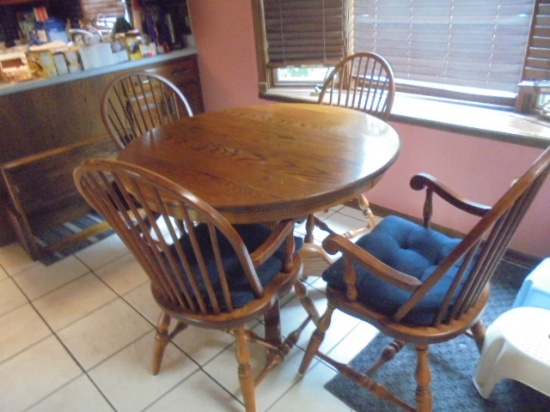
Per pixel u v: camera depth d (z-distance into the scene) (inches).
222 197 48.0
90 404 59.8
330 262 76.0
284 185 49.8
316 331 56.0
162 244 44.8
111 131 79.3
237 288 51.0
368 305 48.2
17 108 90.1
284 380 60.7
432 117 81.6
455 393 57.2
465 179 82.7
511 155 74.8
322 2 93.8
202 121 73.0
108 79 102.7
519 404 55.2
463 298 44.3
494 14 76.5
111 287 82.4
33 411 59.4
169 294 51.2
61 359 67.2
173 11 119.3
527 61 74.7
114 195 42.6
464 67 84.2
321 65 100.9
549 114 74.9
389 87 75.7
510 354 50.8
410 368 61.1
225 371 63.3
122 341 69.9
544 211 74.7
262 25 101.2
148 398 60.0
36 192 90.9
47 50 93.4
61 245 94.0
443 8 81.7
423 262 53.2
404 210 95.5
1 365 66.8
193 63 120.3
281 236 48.8
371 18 92.0
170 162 57.8
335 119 70.0
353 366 61.8
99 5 115.1
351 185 49.6
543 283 59.8
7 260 92.7
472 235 37.4
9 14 104.4
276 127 68.1
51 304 79.0
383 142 59.9
